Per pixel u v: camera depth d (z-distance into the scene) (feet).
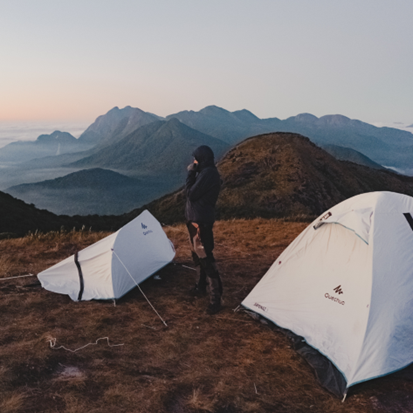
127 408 9.57
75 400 9.75
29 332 14.15
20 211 142.72
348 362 12.05
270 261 26.22
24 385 10.43
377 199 15.19
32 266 24.26
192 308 17.37
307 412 10.00
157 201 402.31
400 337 12.38
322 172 385.91
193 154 16.87
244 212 293.64
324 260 15.70
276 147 404.16
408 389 11.25
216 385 11.03
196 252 16.74
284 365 12.57
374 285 13.10
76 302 17.89
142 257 20.95
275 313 15.90
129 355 12.81
